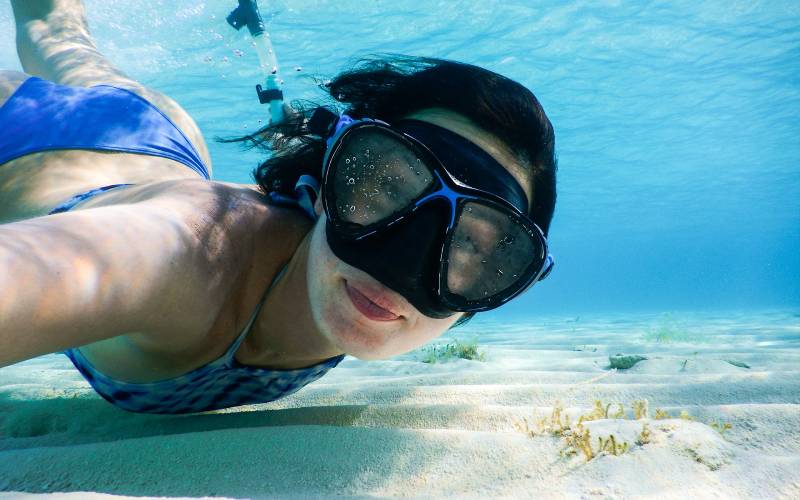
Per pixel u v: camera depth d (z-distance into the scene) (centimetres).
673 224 1084
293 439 38
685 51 313
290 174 43
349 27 245
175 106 77
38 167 54
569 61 308
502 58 297
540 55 297
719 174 634
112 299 25
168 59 237
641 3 258
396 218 32
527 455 35
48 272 22
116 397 48
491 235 34
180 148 67
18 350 21
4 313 20
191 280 32
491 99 36
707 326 237
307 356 44
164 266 29
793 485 30
